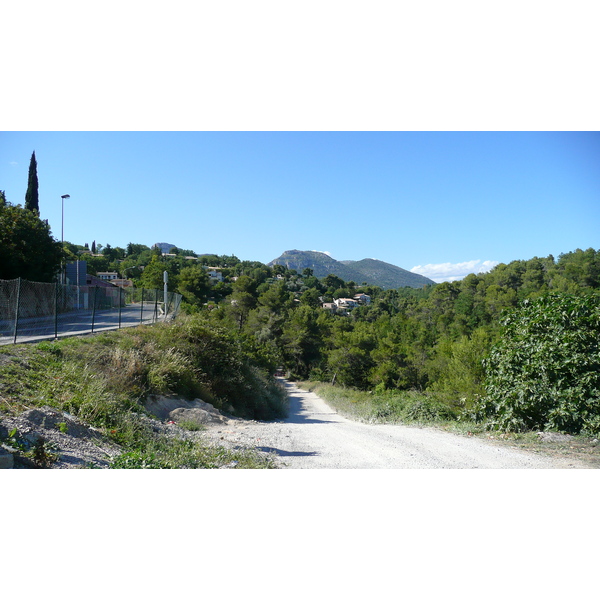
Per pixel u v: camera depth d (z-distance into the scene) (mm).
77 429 7531
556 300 11016
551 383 9945
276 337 77750
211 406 14461
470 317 85438
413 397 18531
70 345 12805
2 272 30719
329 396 39281
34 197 57344
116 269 145250
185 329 18516
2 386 8156
